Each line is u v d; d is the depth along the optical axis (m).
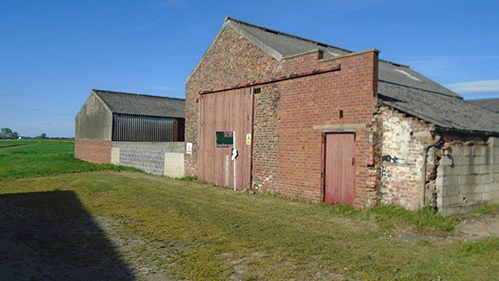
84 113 33.38
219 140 15.55
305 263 6.40
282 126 13.35
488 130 11.30
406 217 9.25
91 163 28.67
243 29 15.22
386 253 6.90
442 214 9.84
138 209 10.96
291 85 13.03
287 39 17.00
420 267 6.16
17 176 19.59
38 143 82.62
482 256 6.70
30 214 10.44
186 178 18.23
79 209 11.02
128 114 30.33
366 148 10.59
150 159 22.14
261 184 14.17
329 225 9.09
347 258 6.63
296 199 12.54
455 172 10.29
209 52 17.09
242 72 15.15
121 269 6.24
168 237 8.07
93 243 7.68
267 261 6.49
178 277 5.88
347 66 11.17
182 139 34.38
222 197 13.27
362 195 10.66
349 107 11.09
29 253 7.08
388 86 13.67
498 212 10.71
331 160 11.68
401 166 10.09
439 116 11.02
